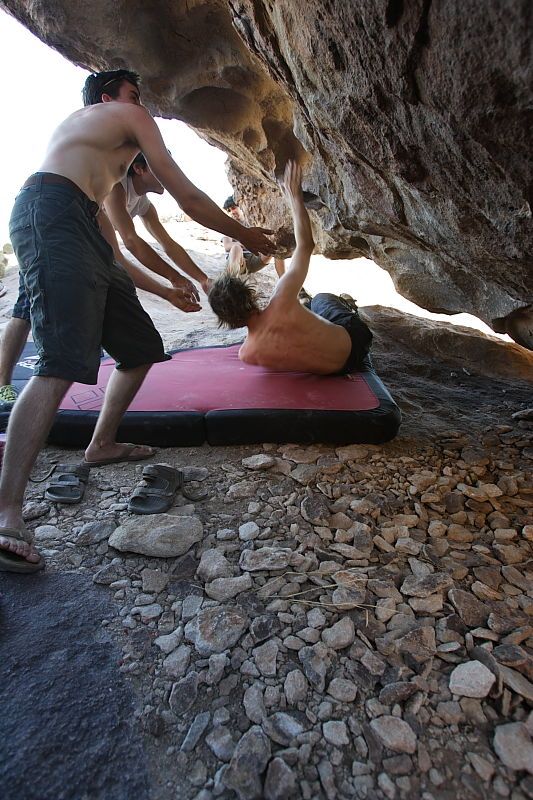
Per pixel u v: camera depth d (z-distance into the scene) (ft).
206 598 5.02
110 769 3.54
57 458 7.71
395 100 5.13
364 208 8.72
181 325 15.97
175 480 6.86
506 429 9.00
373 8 4.28
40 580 5.24
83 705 3.97
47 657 4.37
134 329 6.81
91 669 4.27
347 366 9.50
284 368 9.43
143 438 7.97
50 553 5.60
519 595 5.10
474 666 4.15
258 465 7.31
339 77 5.60
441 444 8.41
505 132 4.33
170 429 7.88
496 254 6.68
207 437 8.01
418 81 4.63
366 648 4.40
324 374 9.50
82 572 5.37
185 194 6.42
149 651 4.44
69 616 4.81
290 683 4.07
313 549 5.70
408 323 14.83
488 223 6.08
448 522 6.34
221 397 8.58
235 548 5.71
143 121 6.17
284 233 17.49
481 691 3.95
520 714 3.84
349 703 3.92
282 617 4.73
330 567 5.40
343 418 7.91
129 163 6.58
